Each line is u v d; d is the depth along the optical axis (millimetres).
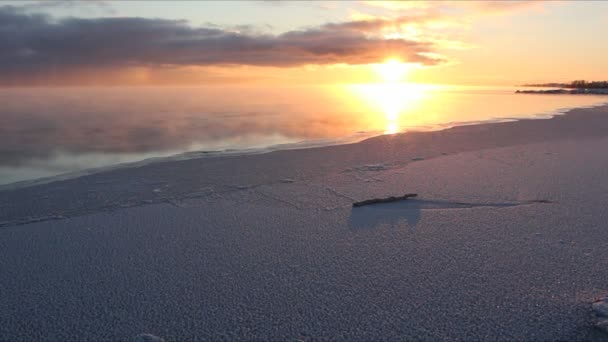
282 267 3150
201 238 3766
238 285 2869
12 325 2406
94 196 5117
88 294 2766
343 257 3322
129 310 2561
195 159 7598
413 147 8586
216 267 3162
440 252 3391
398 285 2832
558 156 7402
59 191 5363
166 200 4953
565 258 3215
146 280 2961
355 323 2383
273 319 2439
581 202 4652
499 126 12227
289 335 2283
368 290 2771
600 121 13328
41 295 2754
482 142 9125
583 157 7277
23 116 17422
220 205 4766
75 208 4652
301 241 3680
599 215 4215
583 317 2393
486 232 3826
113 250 3502
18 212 4516
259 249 3502
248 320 2434
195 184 5703
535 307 2518
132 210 4586
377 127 13906
